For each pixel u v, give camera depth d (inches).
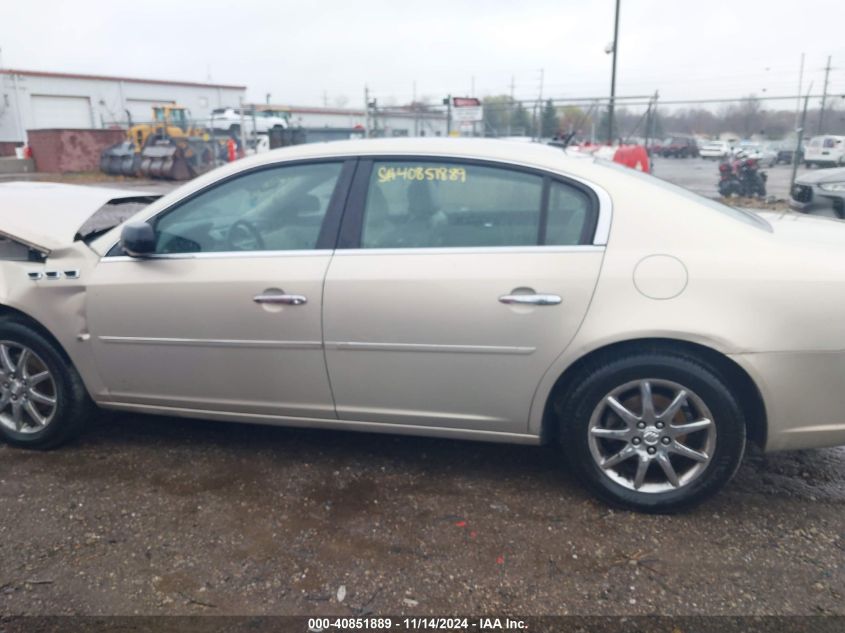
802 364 116.5
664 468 124.6
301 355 134.4
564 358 122.8
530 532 122.2
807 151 639.8
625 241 122.0
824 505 130.4
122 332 143.1
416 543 119.2
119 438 160.1
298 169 138.6
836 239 125.6
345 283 129.5
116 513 128.5
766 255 118.4
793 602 104.2
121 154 1058.7
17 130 1498.5
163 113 1264.8
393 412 134.5
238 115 1379.2
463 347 126.3
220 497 133.9
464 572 111.7
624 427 126.4
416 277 126.7
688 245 120.6
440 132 986.7
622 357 122.6
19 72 1483.8
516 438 131.5
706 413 120.9
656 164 786.2
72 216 155.0
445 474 142.6
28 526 124.5
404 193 132.7
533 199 127.1
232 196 140.9
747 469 143.9
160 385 145.3
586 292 120.7
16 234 145.3
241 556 116.0
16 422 153.5
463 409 131.0
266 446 155.4
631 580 109.6
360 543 119.3
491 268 124.5
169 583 109.6
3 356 152.2
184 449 154.3
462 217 129.5
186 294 137.4
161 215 143.1
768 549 117.0
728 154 738.2
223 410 144.2
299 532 122.3
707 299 117.3
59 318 145.0
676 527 123.4
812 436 120.5
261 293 133.3
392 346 129.3
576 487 137.1
